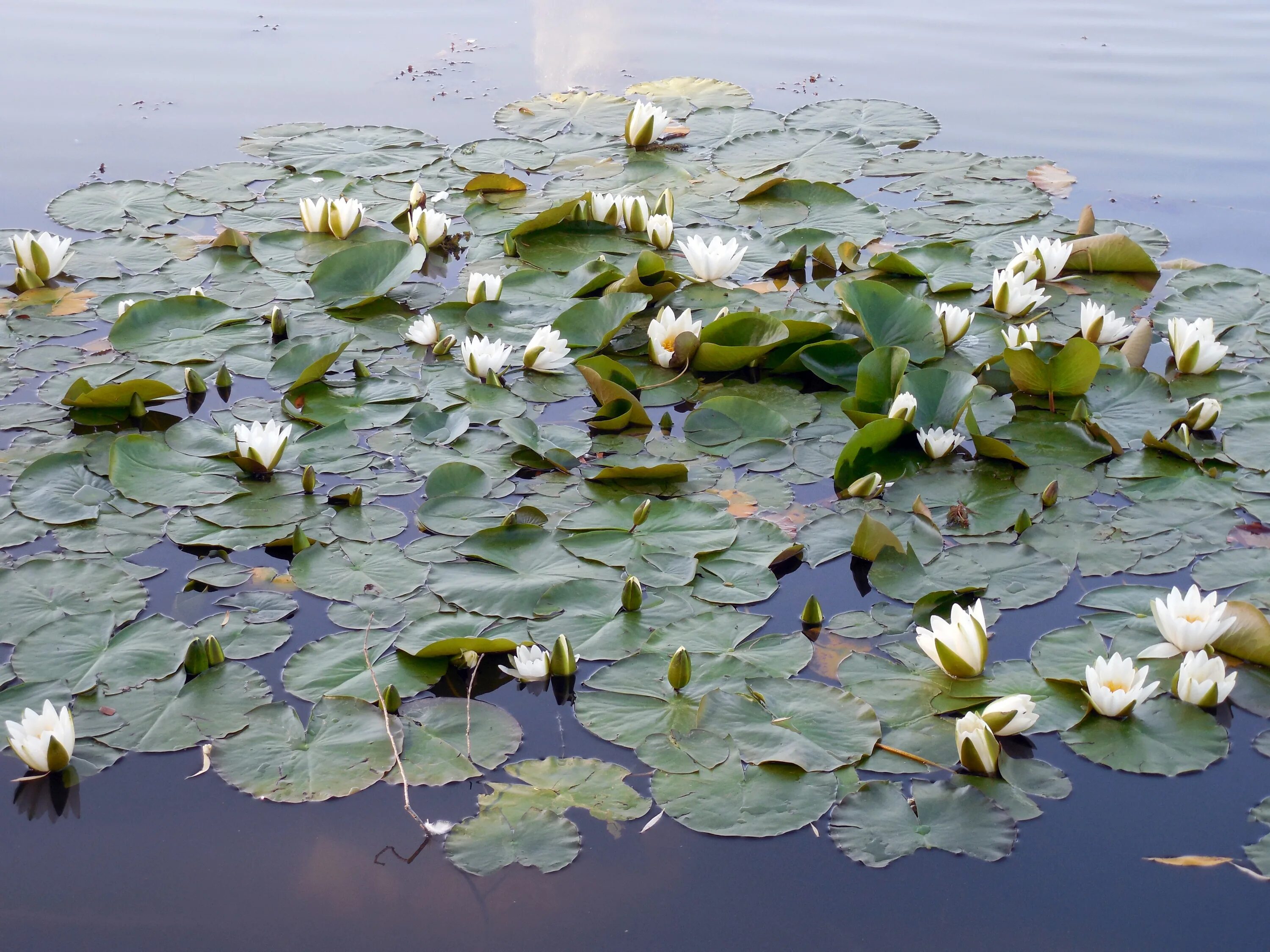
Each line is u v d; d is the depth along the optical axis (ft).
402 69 22.82
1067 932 6.11
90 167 17.71
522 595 8.73
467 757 7.27
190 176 17.31
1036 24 26.35
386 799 6.94
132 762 7.19
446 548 9.34
